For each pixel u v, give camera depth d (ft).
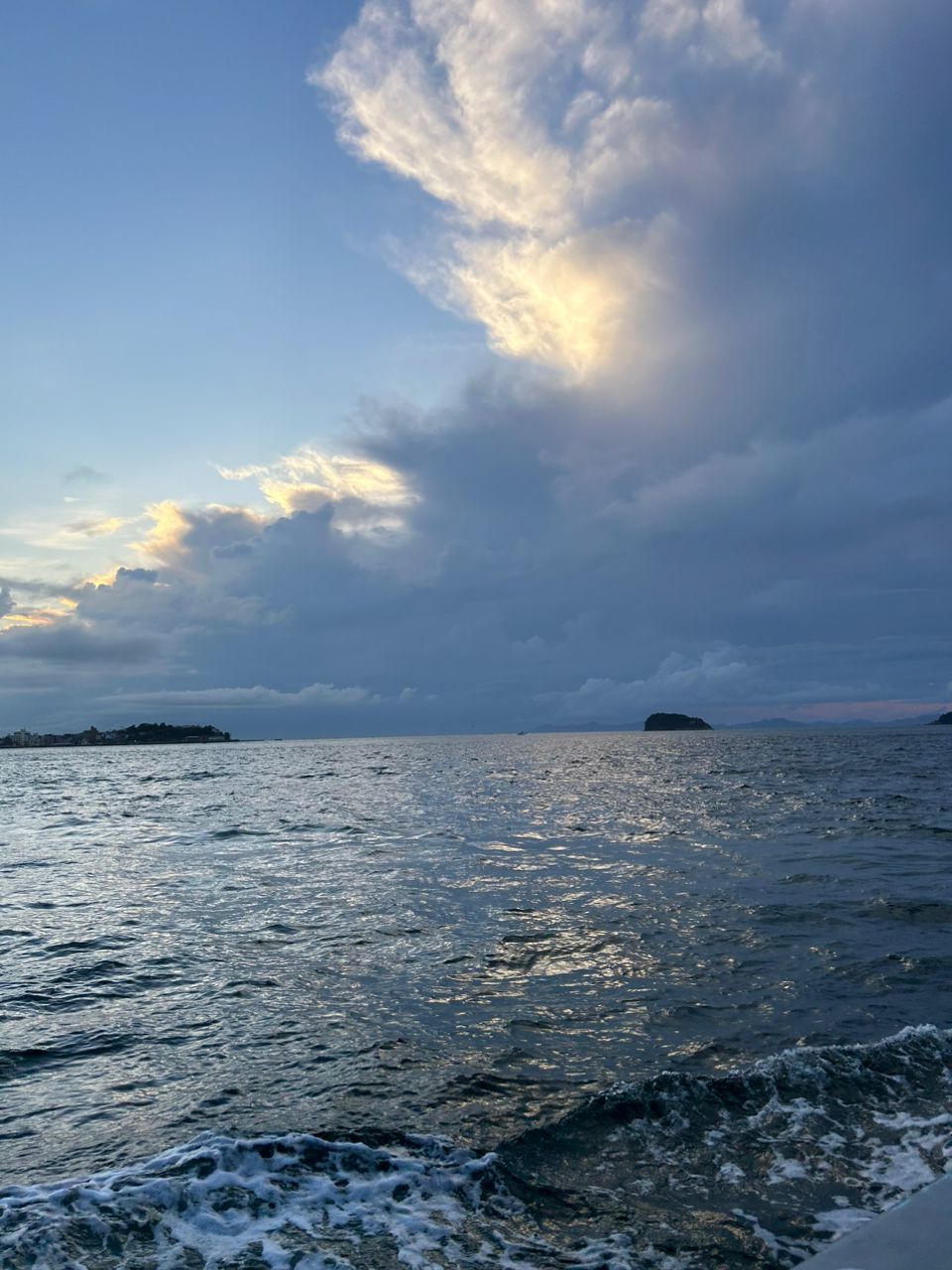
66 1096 23.36
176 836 81.87
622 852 63.72
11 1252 14.99
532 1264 15.28
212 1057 25.99
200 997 31.91
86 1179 18.02
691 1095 22.15
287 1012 29.99
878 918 41.75
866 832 72.79
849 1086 22.65
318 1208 17.01
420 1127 20.83
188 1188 17.46
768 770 173.17
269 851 69.31
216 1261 15.02
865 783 132.87
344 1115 21.58
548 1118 21.24
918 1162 18.94
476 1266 15.16
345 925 42.65
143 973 35.22
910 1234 13.33
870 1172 18.61
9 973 35.53
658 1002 30.01
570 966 34.65
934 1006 29.25
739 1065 24.50
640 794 119.03
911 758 218.18
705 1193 17.88
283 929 42.27
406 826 85.10
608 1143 19.98
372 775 193.36
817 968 33.71
